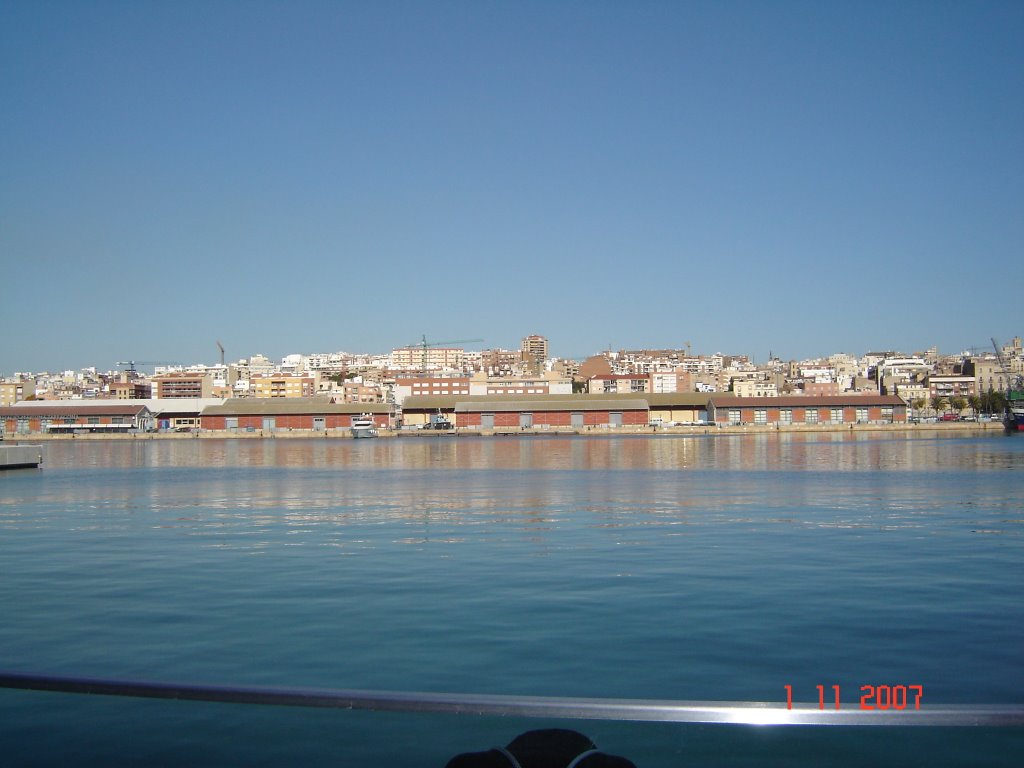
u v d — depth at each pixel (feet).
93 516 153.28
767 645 63.26
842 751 44.57
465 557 103.40
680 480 233.96
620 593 81.30
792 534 121.90
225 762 43.78
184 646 64.13
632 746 45.37
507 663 59.36
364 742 45.98
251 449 520.83
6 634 67.87
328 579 89.71
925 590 81.97
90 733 47.37
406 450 477.36
